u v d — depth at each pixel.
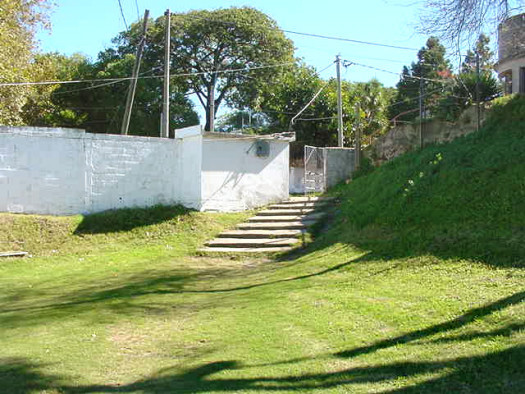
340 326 5.95
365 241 10.31
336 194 15.67
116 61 32.16
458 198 9.77
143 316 7.46
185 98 37.34
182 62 36.34
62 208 14.61
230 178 15.86
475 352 4.53
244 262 11.79
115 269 11.29
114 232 13.92
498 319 5.12
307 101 29.66
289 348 5.47
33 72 22.03
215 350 5.69
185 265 11.64
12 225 13.27
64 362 5.57
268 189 16.58
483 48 9.30
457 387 4.00
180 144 16.11
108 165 15.15
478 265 7.15
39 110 29.28
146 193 15.60
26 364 5.52
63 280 10.39
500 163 10.15
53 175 14.54
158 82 33.47
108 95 31.80
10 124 19.75
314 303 7.07
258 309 7.20
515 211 8.41
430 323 5.48
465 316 5.43
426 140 14.48
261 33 36.25
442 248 8.25
